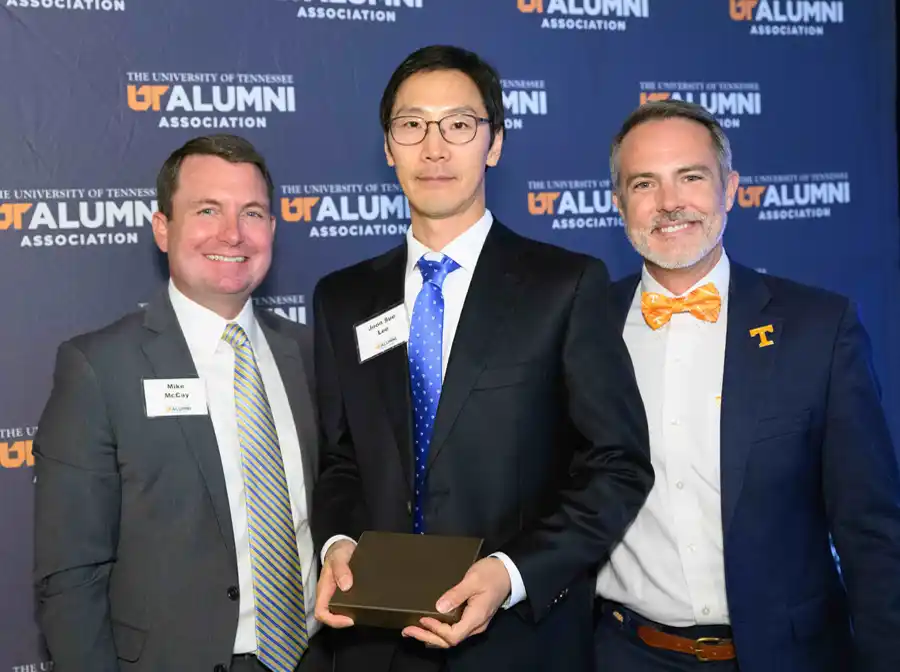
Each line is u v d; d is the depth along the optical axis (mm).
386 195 2643
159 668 1763
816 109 3049
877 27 3086
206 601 1789
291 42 2520
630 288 2047
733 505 1729
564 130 2789
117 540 1814
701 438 1810
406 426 1673
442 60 1676
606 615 1947
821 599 1773
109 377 1816
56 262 2355
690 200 1803
